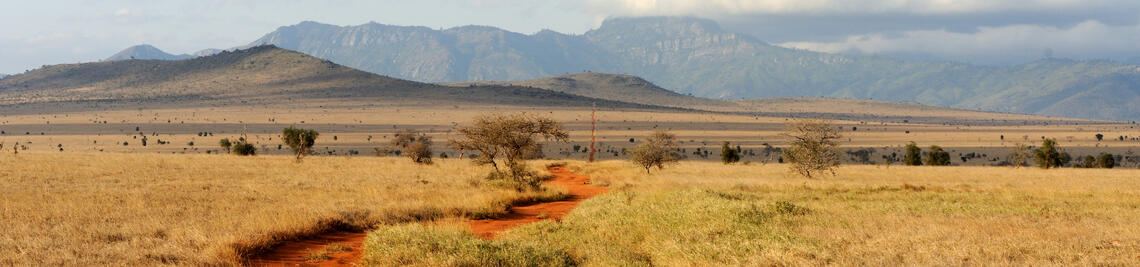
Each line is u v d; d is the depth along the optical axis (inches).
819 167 1856.5
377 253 495.5
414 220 772.0
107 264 450.6
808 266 429.7
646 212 728.3
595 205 868.0
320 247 588.4
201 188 1203.9
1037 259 438.3
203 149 7554.1
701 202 785.6
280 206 880.3
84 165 1774.1
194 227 614.2
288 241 613.6
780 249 478.3
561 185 1519.4
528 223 811.4
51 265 448.1
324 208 814.5
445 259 463.8
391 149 4394.7
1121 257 433.1
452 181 1508.4
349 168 2037.4
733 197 955.3
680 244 522.3
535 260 468.4
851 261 438.3
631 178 1732.3
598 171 2204.7
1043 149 3767.2
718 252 486.6
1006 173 2336.4
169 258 484.4
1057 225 631.2
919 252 460.1
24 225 622.5
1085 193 1154.7
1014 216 733.3
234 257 494.6
